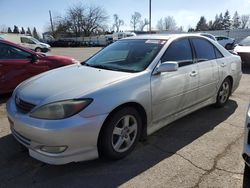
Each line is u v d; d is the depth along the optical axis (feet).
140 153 11.60
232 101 19.16
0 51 19.24
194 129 14.19
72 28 223.51
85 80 10.96
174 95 12.91
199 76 14.47
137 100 11.00
